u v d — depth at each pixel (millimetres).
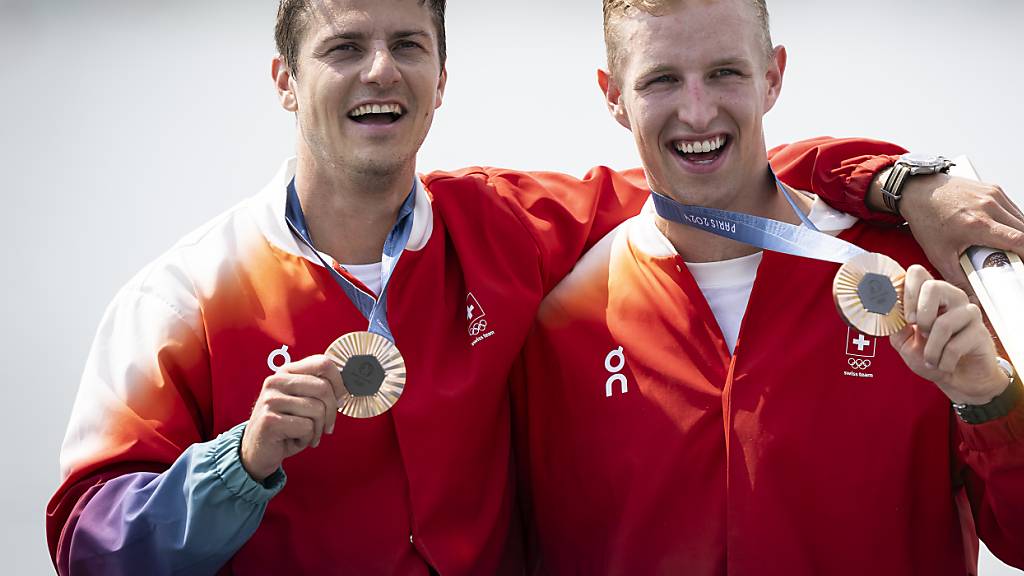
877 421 9336
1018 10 27203
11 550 14859
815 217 10023
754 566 9281
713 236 9961
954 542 9727
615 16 9875
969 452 9094
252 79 26656
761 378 9500
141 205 22344
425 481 9570
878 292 8297
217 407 9508
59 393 17875
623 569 9727
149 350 9547
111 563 8820
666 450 9625
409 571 9539
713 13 9414
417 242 9938
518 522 10820
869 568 9289
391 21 9445
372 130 9422
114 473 9266
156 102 25875
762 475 9328
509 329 9984
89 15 29953
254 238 9859
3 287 20422
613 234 10641
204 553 8750
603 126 23281
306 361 8328
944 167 9586
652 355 9844
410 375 9672
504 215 10375
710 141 9570
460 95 24984
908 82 23938
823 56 25516
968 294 9398
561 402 10188
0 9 30219
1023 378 8461
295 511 9500
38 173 23688
